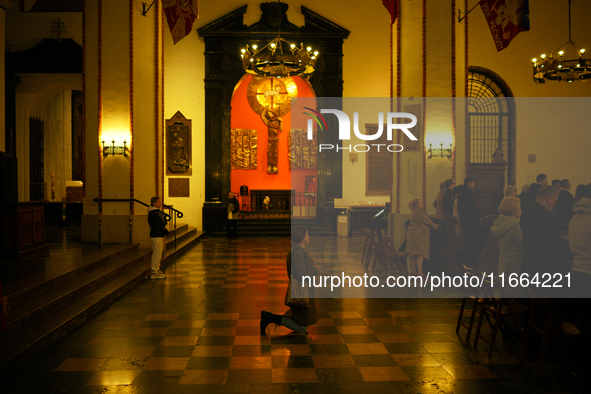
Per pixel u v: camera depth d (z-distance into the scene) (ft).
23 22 57.41
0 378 13.99
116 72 38.24
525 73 59.00
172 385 13.73
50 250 32.81
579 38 58.90
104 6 38.06
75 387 13.48
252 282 29.30
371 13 60.90
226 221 59.88
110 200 38.19
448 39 32.96
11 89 57.52
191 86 60.03
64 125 72.90
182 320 20.67
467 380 14.29
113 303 23.73
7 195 27.63
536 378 13.87
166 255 37.09
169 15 35.06
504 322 17.83
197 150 60.13
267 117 66.69
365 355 16.39
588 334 13.83
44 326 17.79
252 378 14.30
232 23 59.62
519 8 31.17
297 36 60.03
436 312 22.27
